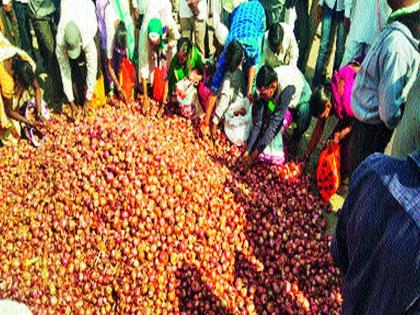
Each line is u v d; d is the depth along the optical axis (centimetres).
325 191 426
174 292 337
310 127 550
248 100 460
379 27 464
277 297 343
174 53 520
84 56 471
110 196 380
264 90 398
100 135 430
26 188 425
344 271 172
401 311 119
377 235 132
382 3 454
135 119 496
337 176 414
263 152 450
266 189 431
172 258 351
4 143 477
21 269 360
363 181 144
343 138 417
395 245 123
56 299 338
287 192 437
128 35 504
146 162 397
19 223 397
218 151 472
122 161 399
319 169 425
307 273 361
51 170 420
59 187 402
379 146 361
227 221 387
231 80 450
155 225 366
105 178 393
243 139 468
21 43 607
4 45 442
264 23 472
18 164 453
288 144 493
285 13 561
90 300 341
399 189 129
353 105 357
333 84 414
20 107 479
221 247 369
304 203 431
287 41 466
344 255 167
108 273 347
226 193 404
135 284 338
